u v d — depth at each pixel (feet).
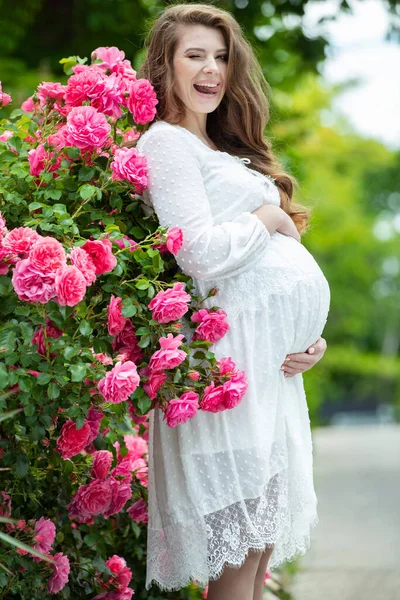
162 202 9.98
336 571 17.93
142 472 11.87
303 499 10.19
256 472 9.79
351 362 105.81
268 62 30.12
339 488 28.48
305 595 16.21
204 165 10.35
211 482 9.83
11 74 26.14
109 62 10.93
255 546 9.75
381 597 16.01
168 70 10.62
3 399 8.65
